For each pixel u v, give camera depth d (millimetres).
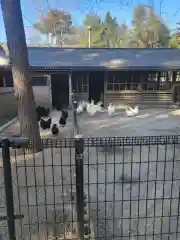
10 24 4793
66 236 2391
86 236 2385
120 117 9719
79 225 2230
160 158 4727
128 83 12414
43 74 11219
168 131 7348
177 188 3480
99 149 5207
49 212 2916
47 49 14547
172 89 12430
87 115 10164
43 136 6797
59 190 3475
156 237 2500
